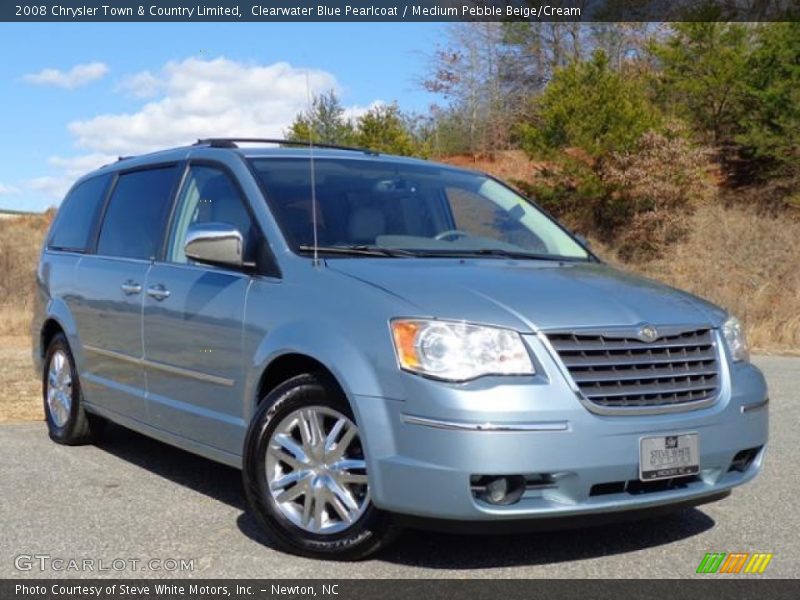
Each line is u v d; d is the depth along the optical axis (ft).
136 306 19.52
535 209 20.62
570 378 13.57
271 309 15.80
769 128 93.30
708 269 78.64
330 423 14.88
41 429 25.32
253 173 17.92
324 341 14.52
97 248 22.22
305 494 14.83
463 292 14.40
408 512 13.53
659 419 14.06
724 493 15.28
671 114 101.81
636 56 128.47
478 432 13.06
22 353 43.09
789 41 94.99
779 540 16.05
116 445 23.27
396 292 14.42
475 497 13.30
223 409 16.89
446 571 14.26
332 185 18.25
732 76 97.66
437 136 127.34
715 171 99.96
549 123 94.12
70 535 16.05
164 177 20.53
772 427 25.94
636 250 87.81
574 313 14.23
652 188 86.33
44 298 23.98
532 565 14.60
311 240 16.61
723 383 15.14
